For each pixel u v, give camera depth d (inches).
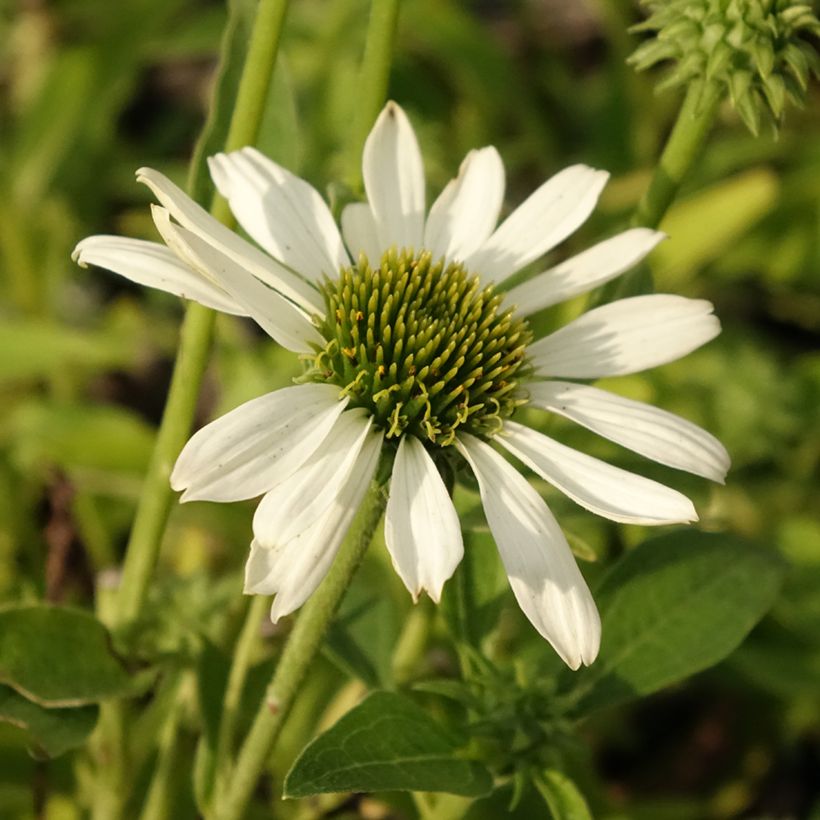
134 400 21.4
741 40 11.5
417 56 22.9
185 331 12.0
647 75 22.3
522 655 12.8
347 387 11.1
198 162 12.4
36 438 17.1
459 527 10.6
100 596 14.5
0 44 22.8
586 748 11.8
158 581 14.4
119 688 12.3
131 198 22.0
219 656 12.9
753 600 12.4
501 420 11.4
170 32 22.2
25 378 18.6
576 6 26.0
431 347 11.4
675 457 11.2
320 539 10.4
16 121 23.0
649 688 12.2
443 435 11.3
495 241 12.2
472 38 22.3
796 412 17.9
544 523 10.9
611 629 12.4
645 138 22.5
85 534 16.4
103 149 21.8
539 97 24.0
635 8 22.0
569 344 11.9
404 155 12.2
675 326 11.8
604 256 11.9
